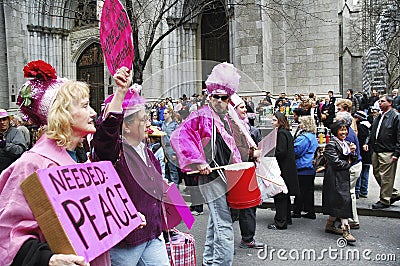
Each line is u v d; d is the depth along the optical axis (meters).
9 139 6.66
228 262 4.12
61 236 1.83
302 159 7.66
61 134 2.21
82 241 1.92
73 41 26.05
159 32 18.98
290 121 12.91
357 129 9.09
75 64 26.22
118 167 2.88
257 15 17.44
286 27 19.73
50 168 1.96
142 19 13.32
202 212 8.48
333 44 19.31
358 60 41.84
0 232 1.93
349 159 6.34
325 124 15.18
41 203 1.85
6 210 1.93
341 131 6.23
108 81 24.55
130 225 2.37
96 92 25.12
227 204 4.12
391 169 7.83
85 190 2.11
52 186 1.90
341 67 41.47
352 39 42.25
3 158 6.17
